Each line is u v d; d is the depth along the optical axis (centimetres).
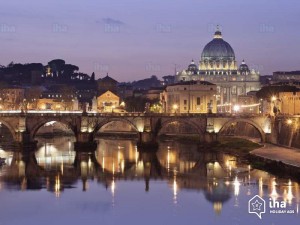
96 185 14762
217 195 13212
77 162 19438
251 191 13588
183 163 19138
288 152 19125
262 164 17362
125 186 14600
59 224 10944
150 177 16012
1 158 19200
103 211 11888
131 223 10950
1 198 13100
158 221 11081
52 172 17012
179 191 13838
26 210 11981
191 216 11388
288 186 14138
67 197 13212
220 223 10881
